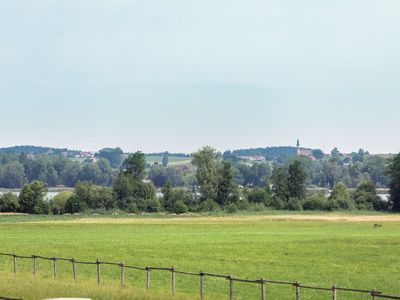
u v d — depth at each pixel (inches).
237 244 4215.1
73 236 4960.6
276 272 2908.5
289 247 4010.8
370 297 2292.1
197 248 3946.9
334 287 1736.0
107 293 1914.4
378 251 3774.6
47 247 3991.1
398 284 2578.7
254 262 3262.8
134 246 4077.3
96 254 3587.6
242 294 2346.2
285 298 2266.2
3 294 1866.4
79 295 1859.0
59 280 2288.4
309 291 2417.6
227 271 2925.7
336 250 3831.2
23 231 5482.3
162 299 1884.8
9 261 3223.4
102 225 6190.9
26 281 2129.7
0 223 6373.0
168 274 2844.5
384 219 7317.9
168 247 4013.3
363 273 2888.8
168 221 6939.0
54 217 7588.6
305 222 6761.8
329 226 6186.0
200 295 2076.8
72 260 2461.9
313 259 3398.1
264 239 4628.4
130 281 2598.4
